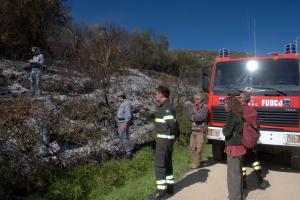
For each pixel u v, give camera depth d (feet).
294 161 18.65
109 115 23.84
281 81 18.45
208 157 22.30
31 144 15.80
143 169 18.99
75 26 41.81
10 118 15.67
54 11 38.96
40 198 13.84
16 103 17.21
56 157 16.81
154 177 16.94
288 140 17.69
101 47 30.25
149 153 21.38
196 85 43.34
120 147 20.72
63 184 14.83
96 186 15.84
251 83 18.99
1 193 13.38
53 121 18.33
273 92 18.19
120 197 14.53
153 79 40.55
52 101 20.35
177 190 15.48
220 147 20.47
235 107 13.24
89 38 36.91
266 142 18.04
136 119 27.40
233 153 13.17
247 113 13.71
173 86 35.09
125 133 20.66
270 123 18.10
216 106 19.52
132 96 31.48
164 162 14.32
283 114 17.88
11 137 15.17
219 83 19.79
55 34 40.11
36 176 14.71
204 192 15.21
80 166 17.21
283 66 18.70
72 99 22.91
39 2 36.91
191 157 20.94
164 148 14.20
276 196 14.99
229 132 13.15
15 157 14.58
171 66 67.10
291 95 17.83
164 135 14.19
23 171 14.49
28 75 28.66
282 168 19.69
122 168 18.11
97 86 29.19
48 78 28.09
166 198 14.47
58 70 31.01
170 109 14.17
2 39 34.30
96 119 22.33
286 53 19.35
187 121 27.35
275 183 16.83
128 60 39.06
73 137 19.06
